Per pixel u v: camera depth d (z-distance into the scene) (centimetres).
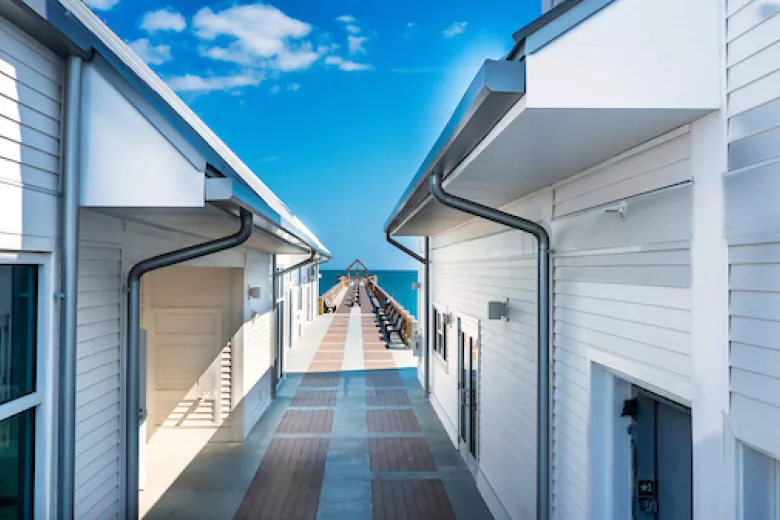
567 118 227
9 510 281
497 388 554
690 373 240
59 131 306
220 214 389
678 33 219
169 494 598
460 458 714
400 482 634
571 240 363
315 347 1666
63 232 305
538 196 426
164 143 319
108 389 391
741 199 207
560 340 383
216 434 775
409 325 1645
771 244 194
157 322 777
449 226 751
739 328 211
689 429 288
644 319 276
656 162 264
